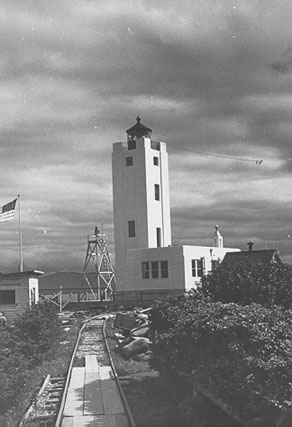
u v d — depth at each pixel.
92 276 67.31
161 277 54.12
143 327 26.66
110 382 18.52
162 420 13.37
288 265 18.62
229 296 18.16
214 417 12.78
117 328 32.16
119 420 13.77
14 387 14.75
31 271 36.94
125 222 61.00
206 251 55.28
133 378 19.00
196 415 13.17
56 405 15.30
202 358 13.73
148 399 15.72
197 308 15.95
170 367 16.05
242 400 11.19
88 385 18.14
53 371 20.86
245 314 12.59
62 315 46.88
